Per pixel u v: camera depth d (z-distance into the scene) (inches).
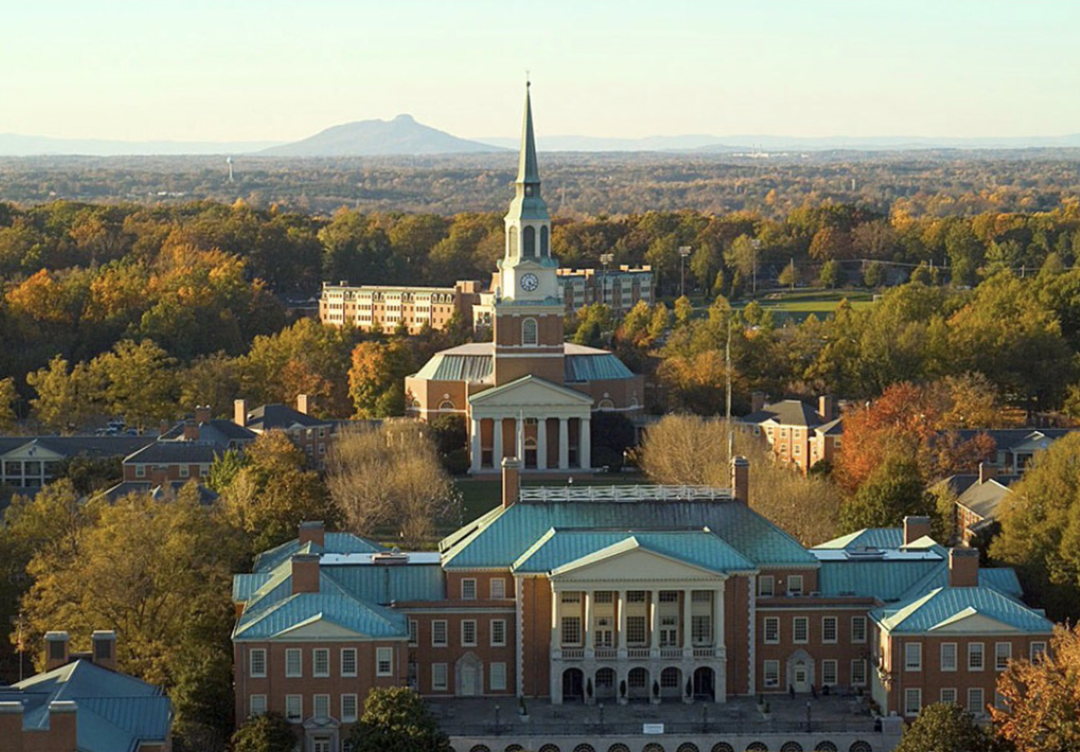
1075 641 7175.2
